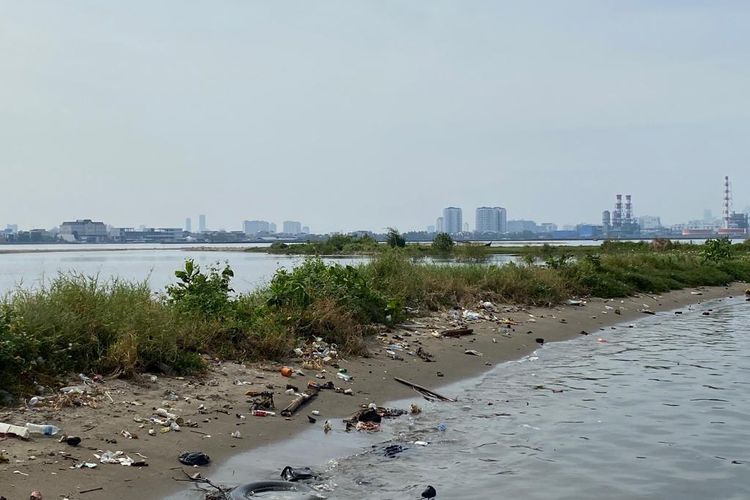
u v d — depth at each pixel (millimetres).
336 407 9398
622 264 27859
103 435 7289
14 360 8133
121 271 37344
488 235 188625
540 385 11219
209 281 12656
